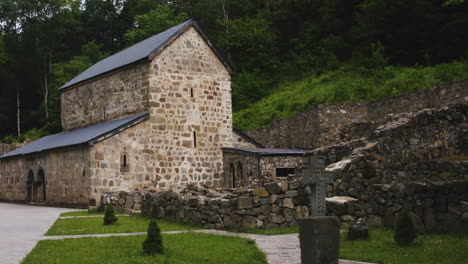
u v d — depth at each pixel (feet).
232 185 113.19
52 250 44.80
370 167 58.54
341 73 165.37
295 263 37.06
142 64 110.73
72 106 135.44
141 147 105.40
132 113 113.09
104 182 99.30
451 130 61.46
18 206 113.09
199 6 247.91
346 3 199.72
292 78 190.39
